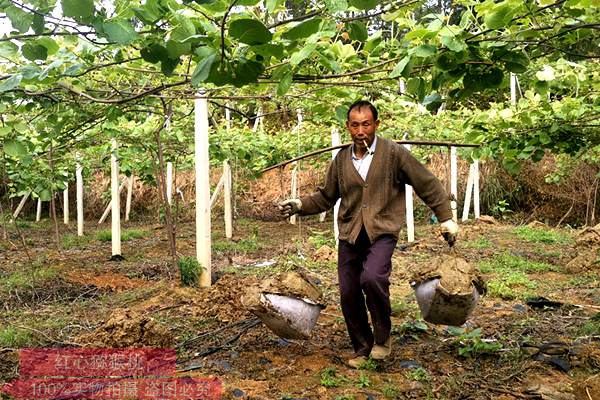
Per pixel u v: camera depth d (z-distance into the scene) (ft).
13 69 10.57
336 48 11.07
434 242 36.29
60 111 14.69
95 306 20.77
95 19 7.33
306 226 48.55
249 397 11.84
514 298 20.80
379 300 12.43
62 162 32.99
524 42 9.97
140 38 8.05
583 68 13.53
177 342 15.76
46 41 8.33
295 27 7.41
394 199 12.64
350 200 12.69
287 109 18.75
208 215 23.07
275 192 57.11
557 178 41.93
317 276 24.70
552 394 11.74
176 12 7.53
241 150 29.94
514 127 16.16
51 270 27.63
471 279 11.98
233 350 14.82
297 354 14.49
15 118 13.30
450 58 9.87
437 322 12.56
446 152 46.42
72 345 15.58
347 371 13.23
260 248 35.45
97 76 15.81
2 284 24.48
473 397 11.70
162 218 53.01
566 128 15.98
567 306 19.19
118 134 26.63
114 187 31.86
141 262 30.96
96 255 34.06
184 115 26.76
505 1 8.86
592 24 9.72
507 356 13.89
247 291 12.37
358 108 12.24
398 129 29.45
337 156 13.09
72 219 62.18
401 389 12.15
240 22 7.14
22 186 30.19
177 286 22.44
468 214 50.62
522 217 50.47
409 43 9.92
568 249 33.12
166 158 34.78
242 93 18.90
